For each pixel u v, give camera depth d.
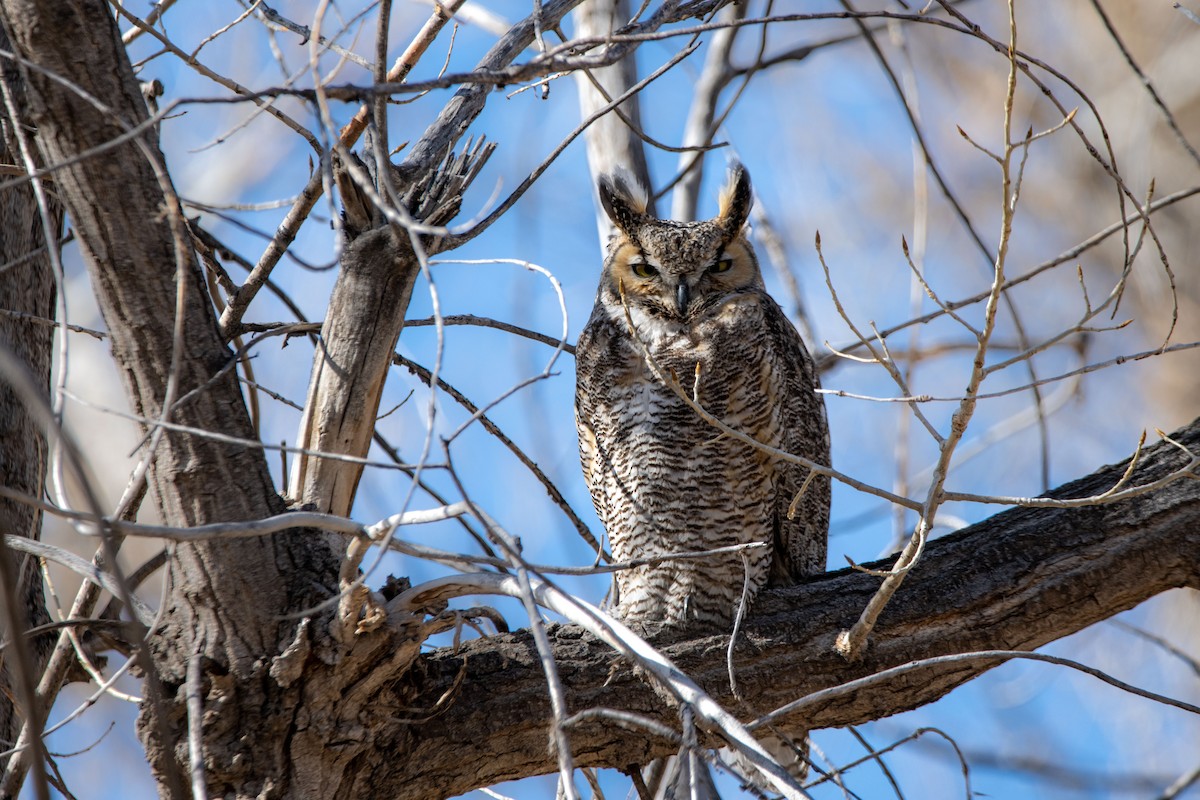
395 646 6.25
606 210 10.26
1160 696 5.55
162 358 6.05
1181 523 7.30
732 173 10.44
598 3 10.91
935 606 7.32
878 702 7.32
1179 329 17.42
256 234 5.36
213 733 6.18
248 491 6.26
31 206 8.09
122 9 6.33
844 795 6.17
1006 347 10.61
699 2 7.04
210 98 4.98
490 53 7.01
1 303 7.90
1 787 6.75
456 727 6.88
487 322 8.01
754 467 9.03
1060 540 7.41
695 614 9.10
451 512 5.18
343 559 6.05
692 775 4.82
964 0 11.30
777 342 9.61
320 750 6.32
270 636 6.24
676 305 9.42
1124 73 18.89
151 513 14.60
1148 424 17.22
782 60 11.71
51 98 5.62
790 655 7.32
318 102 5.28
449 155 7.11
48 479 8.66
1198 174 17.80
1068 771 11.61
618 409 9.25
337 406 6.71
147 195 5.84
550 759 7.02
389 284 6.76
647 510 9.11
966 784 6.12
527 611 4.98
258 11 7.07
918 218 10.03
